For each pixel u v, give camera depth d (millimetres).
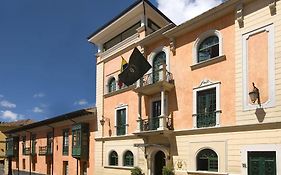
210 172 17141
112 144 25078
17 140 45531
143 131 21031
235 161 16203
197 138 18250
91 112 27344
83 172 28672
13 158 46344
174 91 20141
